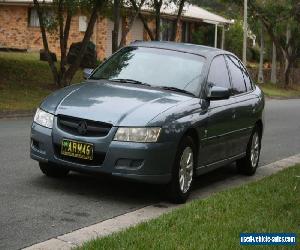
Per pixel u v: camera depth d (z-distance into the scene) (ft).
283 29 137.08
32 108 56.03
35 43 118.83
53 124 23.44
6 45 119.85
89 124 22.82
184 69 26.96
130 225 20.36
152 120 22.67
